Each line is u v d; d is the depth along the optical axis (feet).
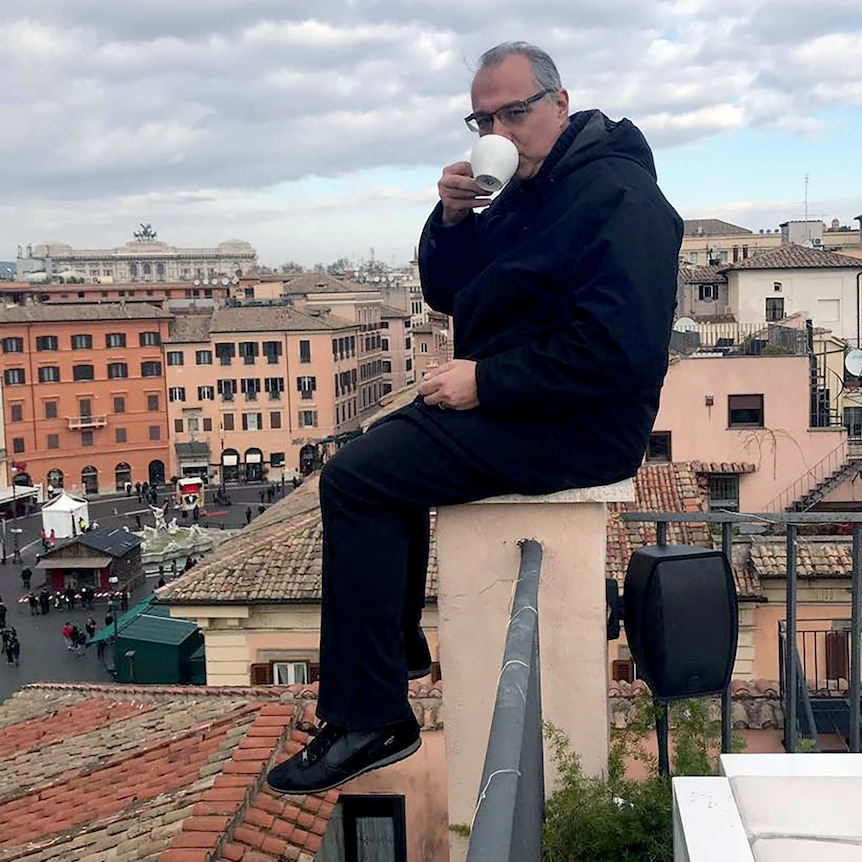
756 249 339.16
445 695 11.07
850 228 335.06
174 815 26.91
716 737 12.20
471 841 4.79
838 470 83.82
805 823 5.55
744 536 58.34
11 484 263.29
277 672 57.00
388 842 34.09
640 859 10.14
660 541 11.80
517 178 10.28
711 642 10.94
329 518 9.69
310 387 287.07
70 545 162.30
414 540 10.53
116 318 276.41
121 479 281.33
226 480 287.28
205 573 58.34
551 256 9.48
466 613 10.86
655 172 10.06
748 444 84.79
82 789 31.14
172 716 37.32
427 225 11.39
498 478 9.66
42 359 268.21
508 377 9.33
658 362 9.16
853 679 12.64
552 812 10.27
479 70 10.03
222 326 284.41
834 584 54.75
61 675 125.18
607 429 9.65
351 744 9.68
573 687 10.83
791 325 119.55
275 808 27.94
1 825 29.76
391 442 9.61
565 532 10.60
